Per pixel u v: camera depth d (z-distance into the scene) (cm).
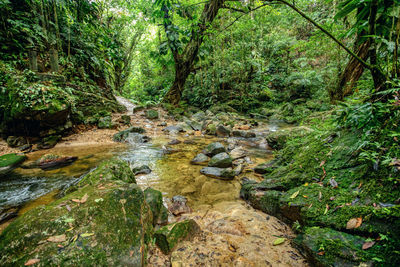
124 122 700
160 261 130
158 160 387
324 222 149
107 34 1032
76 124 561
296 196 186
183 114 1030
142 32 1684
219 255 134
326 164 206
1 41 528
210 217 191
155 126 759
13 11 583
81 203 140
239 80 1337
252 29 1159
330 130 254
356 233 131
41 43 602
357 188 161
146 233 142
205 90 1320
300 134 389
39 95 435
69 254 106
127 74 1975
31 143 432
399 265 103
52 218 125
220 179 297
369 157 160
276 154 357
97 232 121
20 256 103
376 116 141
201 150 470
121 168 215
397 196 135
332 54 743
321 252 125
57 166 328
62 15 711
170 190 261
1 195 228
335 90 636
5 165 307
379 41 148
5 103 414
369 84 263
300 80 1143
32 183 262
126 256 115
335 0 507
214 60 1211
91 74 875
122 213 138
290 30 1348
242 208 212
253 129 761
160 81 1711
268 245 148
